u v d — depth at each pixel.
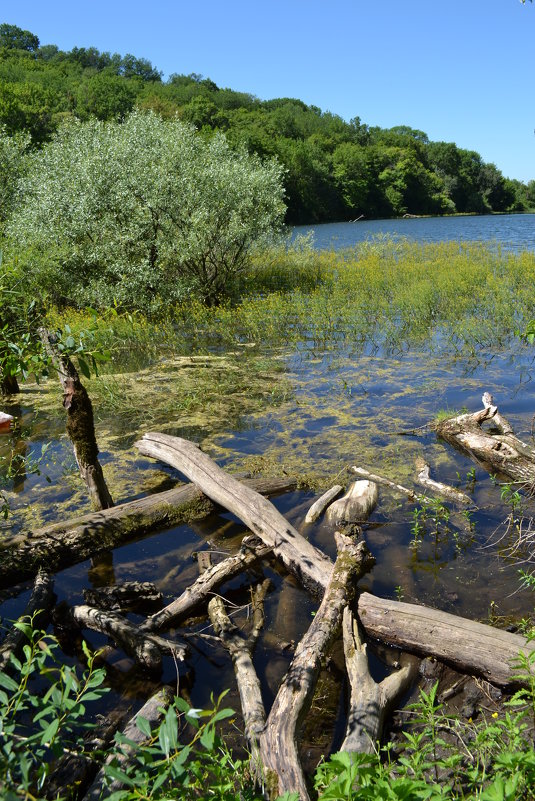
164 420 8.04
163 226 14.64
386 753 3.16
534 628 3.81
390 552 5.06
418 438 7.27
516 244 28.69
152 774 2.68
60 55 132.75
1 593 4.62
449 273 16.38
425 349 11.34
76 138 15.37
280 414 8.16
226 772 2.41
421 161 99.62
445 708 3.46
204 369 10.34
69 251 13.38
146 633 3.94
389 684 3.54
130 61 134.75
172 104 83.06
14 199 17.92
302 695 3.26
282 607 4.44
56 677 3.72
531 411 7.98
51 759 2.99
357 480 6.18
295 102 134.50
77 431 5.47
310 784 2.88
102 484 5.63
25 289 11.95
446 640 3.75
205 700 3.60
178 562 5.03
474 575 4.72
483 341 11.52
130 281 13.38
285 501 5.91
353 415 8.05
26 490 6.27
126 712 3.49
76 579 4.82
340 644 4.04
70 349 4.87
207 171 14.69
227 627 4.06
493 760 2.91
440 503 5.64
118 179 13.76
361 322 12.90
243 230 15.09
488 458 6.54
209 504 5.75
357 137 106.50
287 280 18.30
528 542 5.11
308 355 11.13
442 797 2.04
